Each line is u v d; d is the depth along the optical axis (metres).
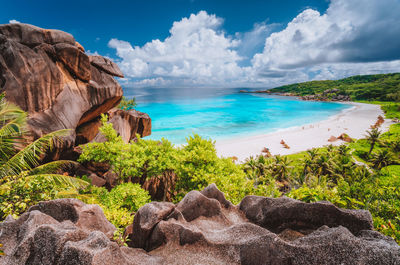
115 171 15.66
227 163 15.45
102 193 12.27
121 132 23.73
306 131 84.75
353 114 134.38
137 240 4.42
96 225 4.10
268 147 63.78
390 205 7.86
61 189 8.00
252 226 3.93
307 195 7.99
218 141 72.12
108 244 2.94
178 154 15.01
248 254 3.32
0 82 13.14
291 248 2.94
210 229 4.20
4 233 3.18
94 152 14.04
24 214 3.48
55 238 2.88
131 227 5.24
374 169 40.16
